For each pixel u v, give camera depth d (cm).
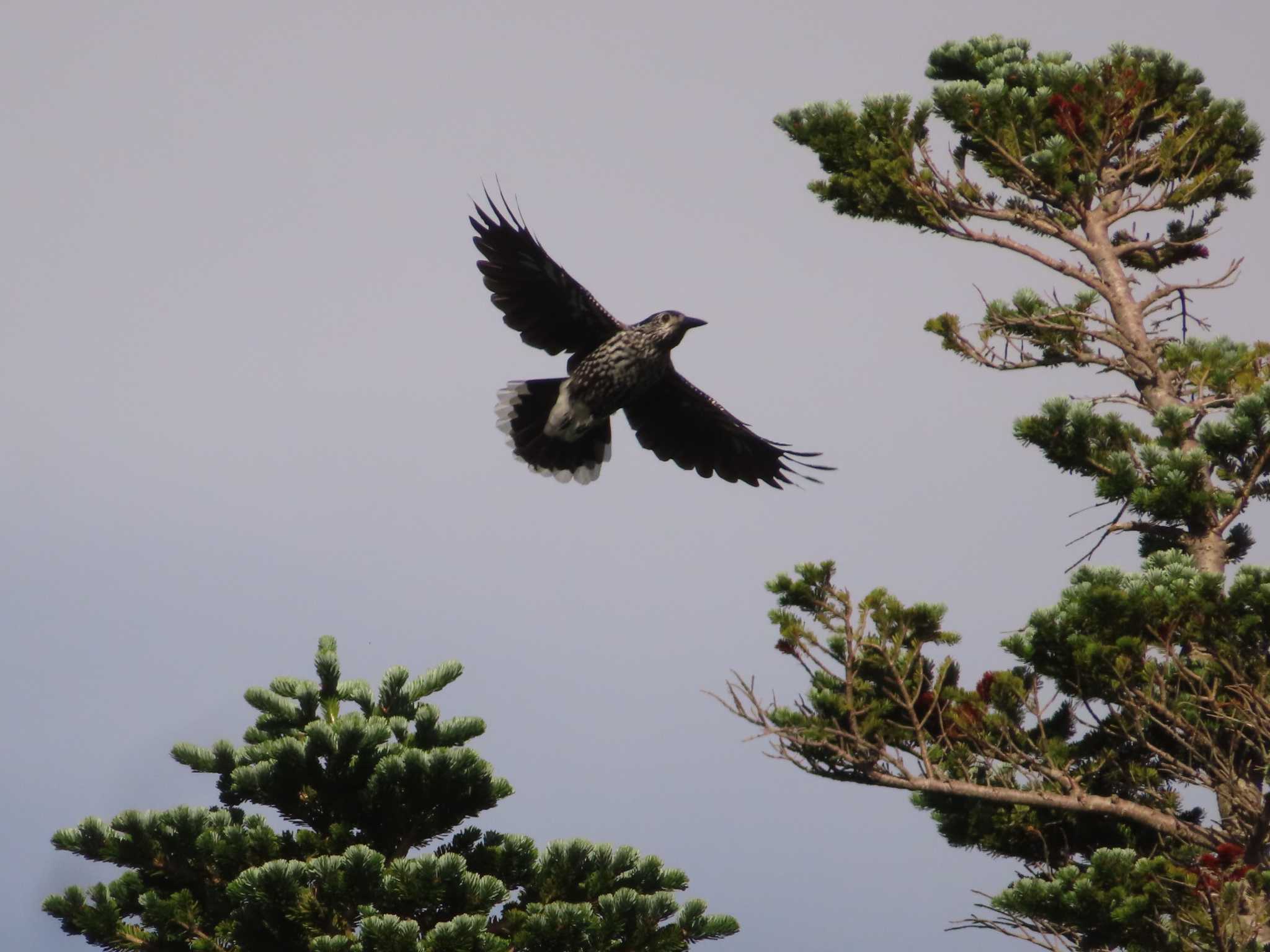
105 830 1411
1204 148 2119
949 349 2072
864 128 2152
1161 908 1526
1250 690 1518
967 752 1652
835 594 1642
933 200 2120
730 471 1388
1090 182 2066
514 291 1241
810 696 1669
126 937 1375
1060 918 1548
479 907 1338
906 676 1661
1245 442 1731
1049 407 1803
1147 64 2183
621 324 1255
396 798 1434
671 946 1344
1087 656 1556
